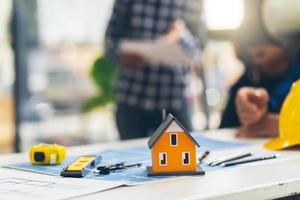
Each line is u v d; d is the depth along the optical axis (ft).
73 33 12.26
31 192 2.98
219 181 3.13
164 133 3.37
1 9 10.86
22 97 11.19
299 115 4.30
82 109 11.93
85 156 3.83
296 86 4.46
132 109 8.20
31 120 11.41
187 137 3.37
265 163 3.70
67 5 12.16
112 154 4.26
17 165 3.88
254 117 5.01
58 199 2.81
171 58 7.79
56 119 11.86
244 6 5.96
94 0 12.40
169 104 8.17
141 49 7.73
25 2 11.26
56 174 3.50
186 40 8.18
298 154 4.06
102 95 11.57
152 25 8.08
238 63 6.82
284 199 3.20
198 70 9.98
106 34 8.23
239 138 5.03
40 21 11.66
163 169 3.37
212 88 10.23
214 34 9.80
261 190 2.98
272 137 5.00
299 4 5.63
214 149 4.38
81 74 12.18
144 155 4.18
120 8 8.09
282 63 5.79
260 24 5.85
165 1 8.05
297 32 5.69
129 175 3.37
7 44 10.96
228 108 6.23
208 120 10.16
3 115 11.03
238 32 6.07
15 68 10.95
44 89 11.74
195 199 2.73
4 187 3.14
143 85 8.11
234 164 3.67
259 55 5.84
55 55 12.01
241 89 5.30
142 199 2.76
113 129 11.60
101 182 3.16
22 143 10.91
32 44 11.46
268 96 5.30
